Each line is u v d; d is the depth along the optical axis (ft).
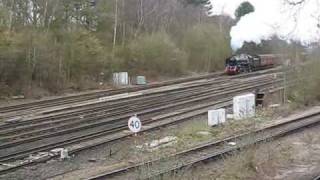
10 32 150.00
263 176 46.60
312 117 90.63
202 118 92.27
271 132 70.38
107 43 204.13
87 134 73.97
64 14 178.29
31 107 113.80
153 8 248.32
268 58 246.68
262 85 157.07
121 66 192.54
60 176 50.29
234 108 91.15
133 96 132.36
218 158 53.21
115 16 205.67
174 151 58.34
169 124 84.07
